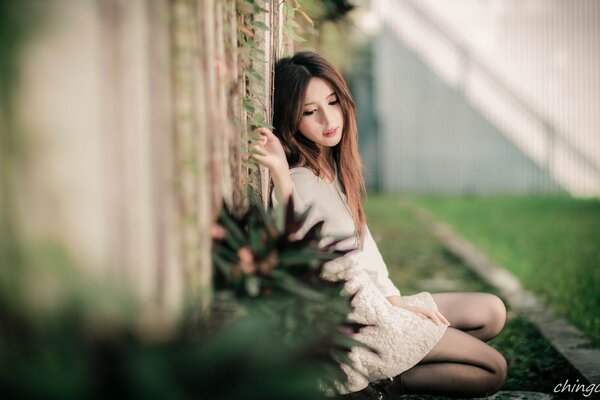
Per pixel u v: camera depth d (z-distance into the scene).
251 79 2.90
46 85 1.26
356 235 2.79
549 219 9.90
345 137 2.95
